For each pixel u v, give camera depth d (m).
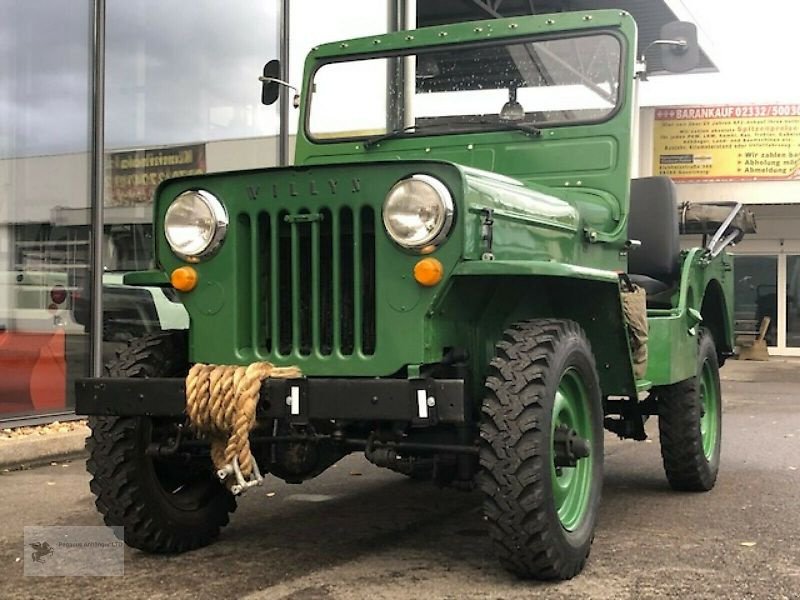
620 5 11.99
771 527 4.51
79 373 7.30
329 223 3.54
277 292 3.59
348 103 5.16
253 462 3.43
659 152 17.52
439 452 3.65
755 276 18.25
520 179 4.73
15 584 3.61
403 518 4.78
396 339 3.41
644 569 3.76
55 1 7.23
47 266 7.16
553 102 4.77
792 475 5.98
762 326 18.16
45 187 7.19
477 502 5.20
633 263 5.35
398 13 10.52
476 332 3.76
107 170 7.52
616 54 4.66
